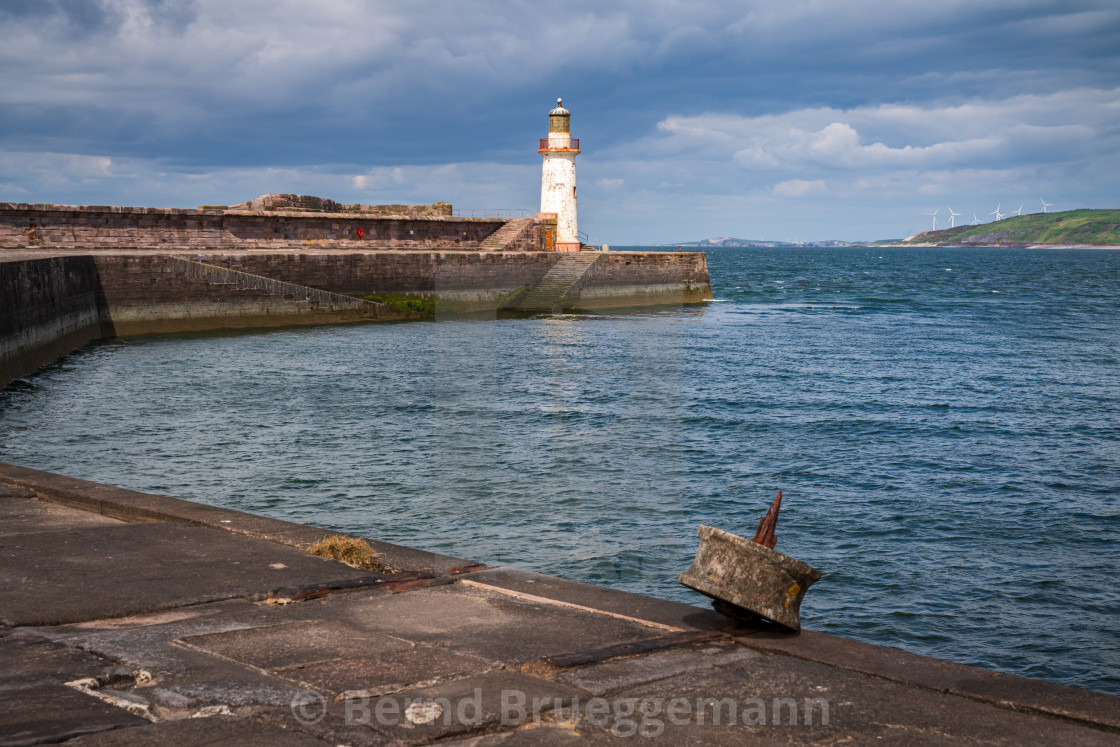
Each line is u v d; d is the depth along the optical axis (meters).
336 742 3.11
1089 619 9.85
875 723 3.50
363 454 16.72
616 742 3.25
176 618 4.60
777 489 15.05
